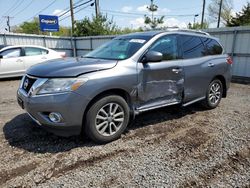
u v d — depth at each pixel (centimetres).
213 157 301
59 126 300
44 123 304
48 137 355
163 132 380
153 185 242
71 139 347
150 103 379
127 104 351
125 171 267
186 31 449
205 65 460
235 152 314
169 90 397
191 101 450
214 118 453
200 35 475
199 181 250
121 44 404
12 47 937
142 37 395
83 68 309
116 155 304
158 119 442
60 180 250
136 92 352
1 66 901
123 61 343
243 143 342
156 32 404
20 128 391
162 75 380
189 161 290
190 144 337
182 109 509
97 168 273
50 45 1783
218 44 521
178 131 385
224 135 370
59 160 290
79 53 1903
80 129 313
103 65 324
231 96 657
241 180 252
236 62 980
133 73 343
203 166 279
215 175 261
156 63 373
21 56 947
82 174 261
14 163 283
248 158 299
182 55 420
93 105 315
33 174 261
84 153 308
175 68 398
